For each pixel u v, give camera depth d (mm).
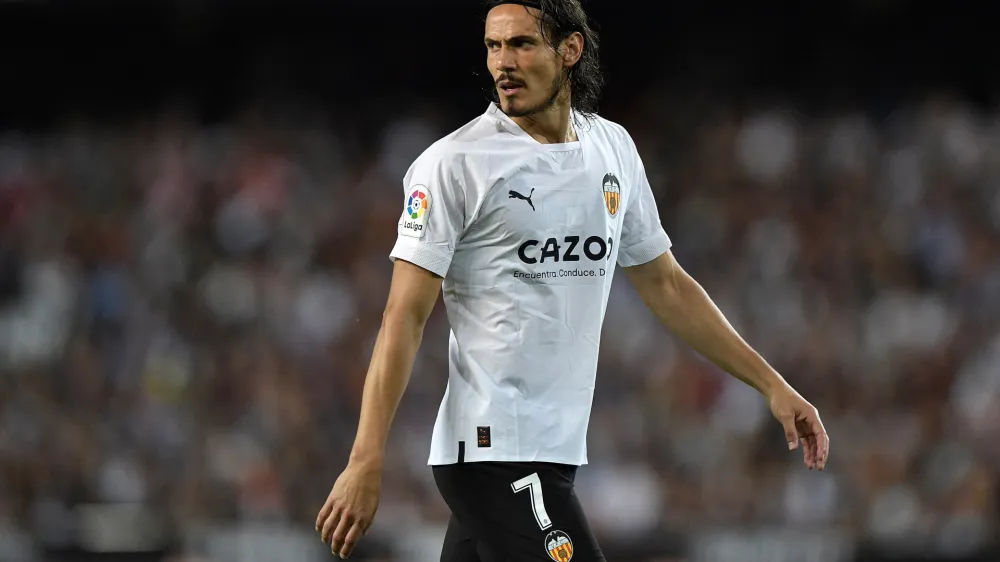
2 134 58844
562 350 12102
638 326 42969
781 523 36344
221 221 50344
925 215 48344
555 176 12062
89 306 47688
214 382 43375
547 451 12008
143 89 59562
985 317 44062
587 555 11898
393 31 58375
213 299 46875
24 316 47500
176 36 58875
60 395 43344
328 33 58719
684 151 53531
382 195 51625
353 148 56156
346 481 11109
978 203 48844
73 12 58062
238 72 59375
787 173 51156
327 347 44812
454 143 11992
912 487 37656
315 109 58062
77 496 39438
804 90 56656
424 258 11742
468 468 12039
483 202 11836
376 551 33688
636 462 38625
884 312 44531
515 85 11844
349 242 49594
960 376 41594
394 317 11672
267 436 40469
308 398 42500
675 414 39875
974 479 37000
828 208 49594
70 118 59375
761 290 45750
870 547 32688
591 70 12617
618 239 12750
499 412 11922
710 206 50219
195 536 35031
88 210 51844
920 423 39719
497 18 11938
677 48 57219
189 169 52719
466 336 12148
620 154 12891
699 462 38562
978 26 55781
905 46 56406
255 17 58438
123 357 45250
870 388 41406
